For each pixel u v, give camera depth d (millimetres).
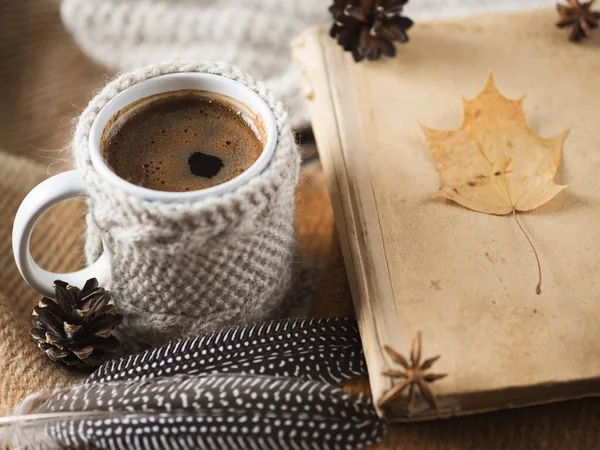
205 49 580
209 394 389
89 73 603
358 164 460
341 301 464
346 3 499
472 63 504
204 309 423
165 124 428
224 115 430
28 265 428
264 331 423
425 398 388
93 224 440
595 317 409
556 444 409
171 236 386
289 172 404
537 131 471
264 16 579
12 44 598
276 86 565
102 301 425
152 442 387
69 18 577
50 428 401
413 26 524
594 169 456
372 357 402
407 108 483
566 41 514
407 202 446
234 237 398
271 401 386
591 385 400
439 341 403
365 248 432
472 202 442
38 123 582
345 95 488
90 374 434
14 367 429
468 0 575
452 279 420
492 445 408
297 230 489
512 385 392
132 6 578
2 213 490
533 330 406
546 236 433
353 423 384
